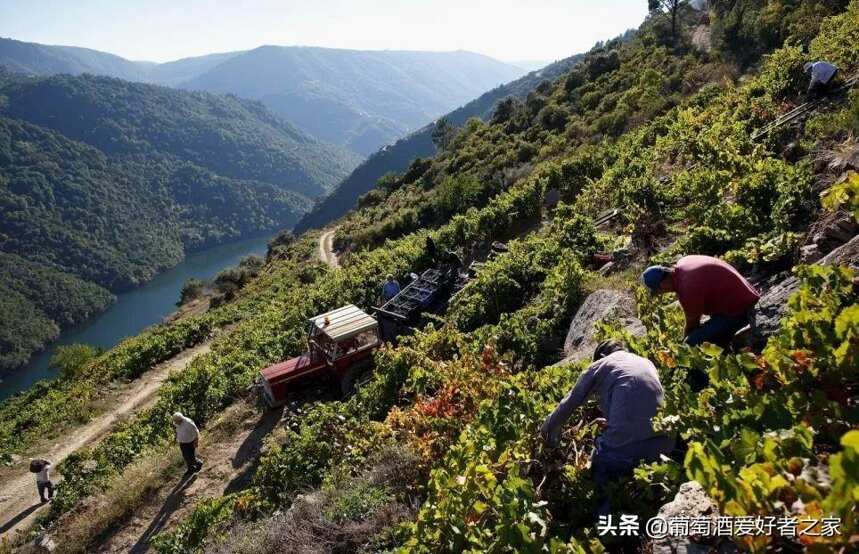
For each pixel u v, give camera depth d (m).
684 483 3.12
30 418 24.83
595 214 17.91
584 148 35.00
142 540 10.56
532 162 46.34
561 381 5.23
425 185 66.44
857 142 7.84
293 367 13.65
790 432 2.64
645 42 64.12
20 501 16.20
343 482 6.75
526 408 4.80
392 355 10.76
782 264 6.39
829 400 2.96
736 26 41.47
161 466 12.87
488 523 3.86
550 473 4.24
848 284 3.61
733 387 3.39
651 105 36.31
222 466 12.29
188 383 18.72
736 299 4.45
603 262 12.33
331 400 13.13
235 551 6.40
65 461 16.83
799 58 14.66
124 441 16.64
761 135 12.39
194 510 10.03
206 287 74.25
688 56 46.75
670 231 11.07
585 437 4.45
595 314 8.16
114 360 30.94
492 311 12.70
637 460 3.62
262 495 9.05
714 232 8.25
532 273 12.98
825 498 2.04
